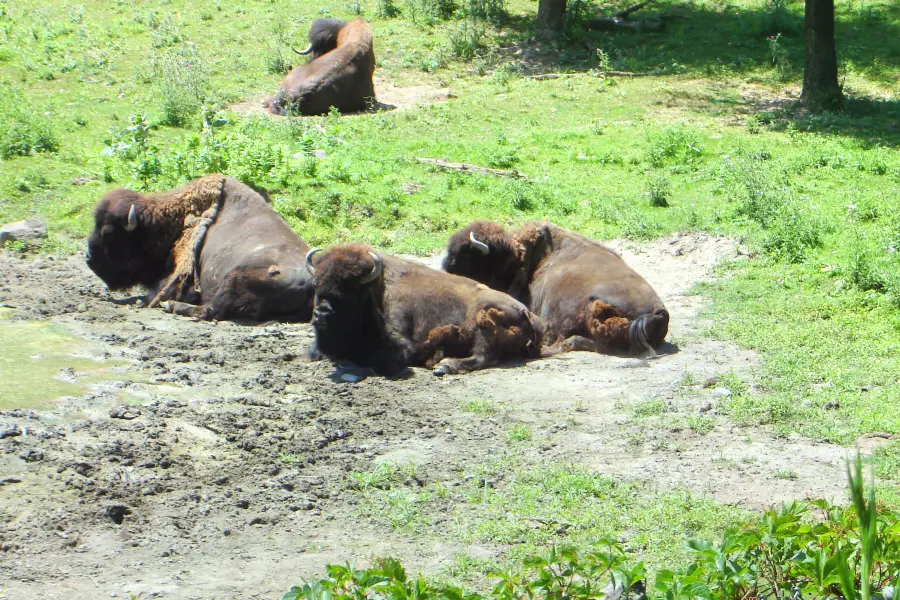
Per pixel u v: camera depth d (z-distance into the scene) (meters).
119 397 28.30
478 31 92.69
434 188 54.69
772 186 53.72
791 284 41.84
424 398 30.09
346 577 14.48
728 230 48.75
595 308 34.91
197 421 26.84
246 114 69.69
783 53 84.94
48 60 80.75
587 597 15.13
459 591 14.29
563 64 86.75
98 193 52.06
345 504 22.78
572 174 58.88
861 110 72.94
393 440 26.69
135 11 96.25
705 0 105.38
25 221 48.12
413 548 20.73
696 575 14.84
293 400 29.33
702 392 30.50
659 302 34.94
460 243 37.56
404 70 85.62
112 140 58.16
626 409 29.14
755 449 26.16
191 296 39.12
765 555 15.15
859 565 14.88
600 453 25.95
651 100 75.38
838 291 40.41
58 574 18.92
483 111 73.31
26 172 54.12
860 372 31.98
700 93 77.44
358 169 55.66
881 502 20.50
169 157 52.78
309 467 24.78
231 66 82.69
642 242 48.91
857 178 56.56
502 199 53.72
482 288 34.81
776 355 33.78
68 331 34.66
